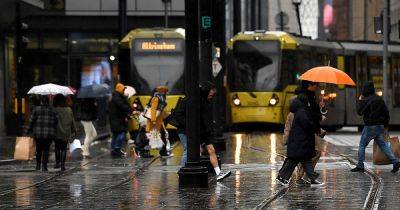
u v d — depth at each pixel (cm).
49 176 4044
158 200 2981
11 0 7300
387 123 3981
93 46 11462
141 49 7212
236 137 7106
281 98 7881
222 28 6341
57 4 11338
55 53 11375
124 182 3666
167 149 5300
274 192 3180
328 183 3491
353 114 8488
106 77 11444
